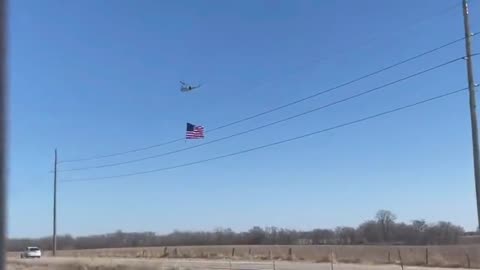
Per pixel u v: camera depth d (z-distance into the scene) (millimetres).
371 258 64062
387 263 57562
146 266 47844
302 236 149500
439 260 54344
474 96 26688
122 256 92375
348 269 48906
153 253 99125
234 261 69312
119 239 161375
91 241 157500
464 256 56125
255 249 101438
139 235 163125
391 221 135875
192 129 49781
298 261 67438
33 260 69375
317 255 74625
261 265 58406
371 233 137875
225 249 104000
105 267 48031
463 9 27297
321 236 146250
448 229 122188
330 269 49250
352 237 140750
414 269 47531
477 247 60000
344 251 80812
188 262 65688
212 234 160250
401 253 64312
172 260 72938
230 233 158375
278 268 51906
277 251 89750
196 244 158750
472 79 26781
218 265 57938
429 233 124938
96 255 97938
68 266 52281
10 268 53719
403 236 131875
